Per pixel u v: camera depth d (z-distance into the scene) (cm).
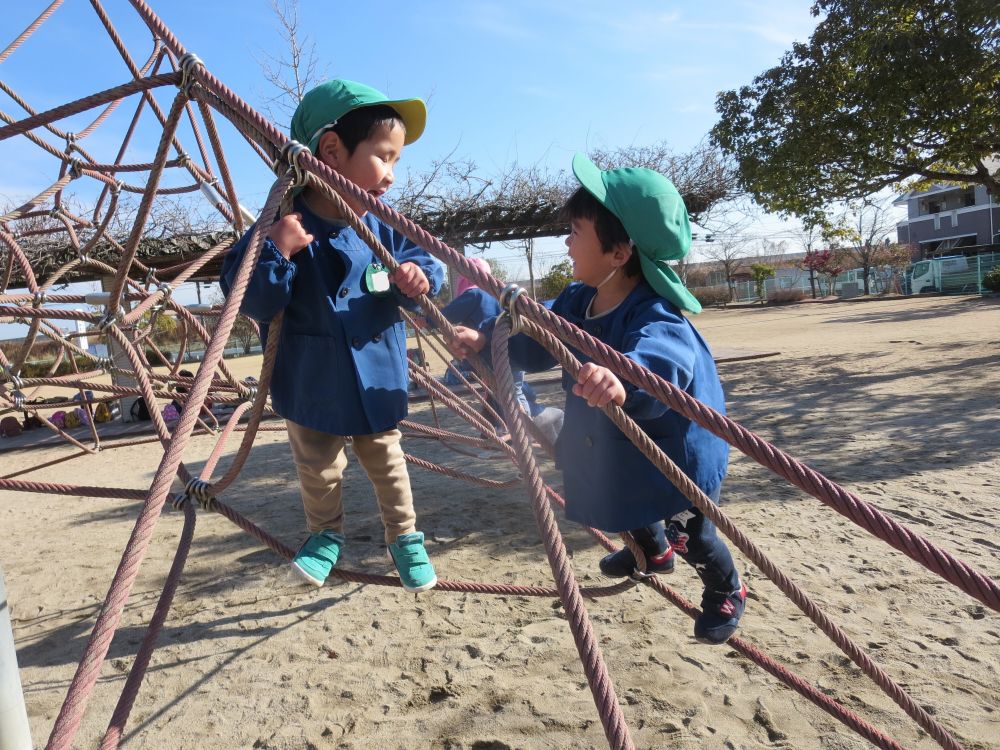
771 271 4303
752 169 1247
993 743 248
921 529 438
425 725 282
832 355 1319
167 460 139
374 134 218
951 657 304
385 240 240
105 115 439
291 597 413
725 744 258
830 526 458
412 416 1014
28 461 952
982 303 2409
